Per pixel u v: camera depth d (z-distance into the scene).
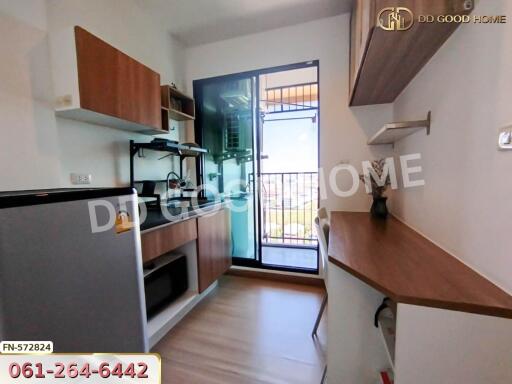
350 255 1.09
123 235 1.09
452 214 1.08
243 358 1.59
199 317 2.04
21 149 1.36
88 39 1.43
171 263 1.99
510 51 0.72
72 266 0.89
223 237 2.62
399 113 2.01
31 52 1.39
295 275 2.70
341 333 1.12
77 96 1.40
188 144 2.49
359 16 1.44
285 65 2.57
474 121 0.91
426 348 0.73
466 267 0.95
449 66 1.10
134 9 2.17
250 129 2.96
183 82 2.86
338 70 2.40
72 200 0.89
